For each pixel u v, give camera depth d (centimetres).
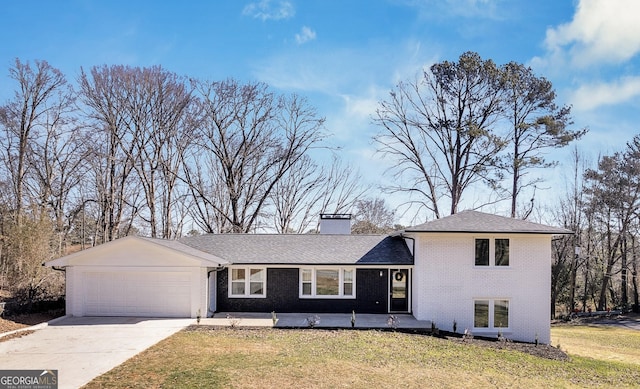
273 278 2195
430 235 2050
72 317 1952
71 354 1325
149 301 1989
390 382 1177
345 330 1812
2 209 3011
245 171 3947
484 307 2044
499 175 3469
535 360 1596
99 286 1994
